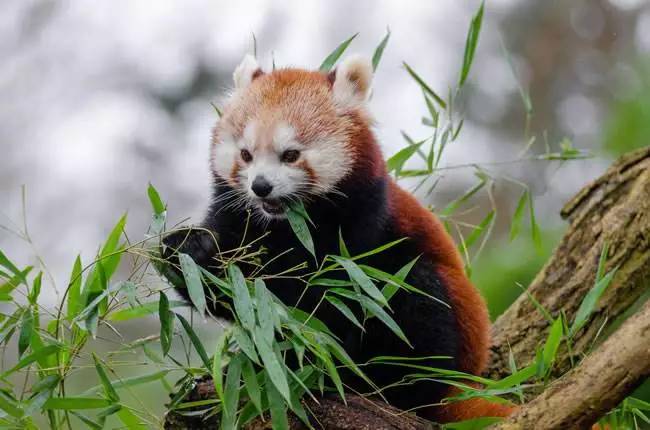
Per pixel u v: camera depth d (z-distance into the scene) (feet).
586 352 29.45
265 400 22.40
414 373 27.68
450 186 76.43
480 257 41.73
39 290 22.09
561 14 94.58
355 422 23.44
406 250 29.09
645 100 49.01
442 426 23.94
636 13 93.81
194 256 25.93
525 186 33.32
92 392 24.11
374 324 28.30
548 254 40.24
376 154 28.71
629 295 30.14
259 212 27.81
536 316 30.68
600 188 31.73
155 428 23.90
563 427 19.95
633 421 26.71
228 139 28.19
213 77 92.02
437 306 28.68
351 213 27.94
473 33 31.83
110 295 20.93
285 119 27.58
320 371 22.67
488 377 30.17
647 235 30.01
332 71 30.30
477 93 91.50
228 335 21.45
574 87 92.79
